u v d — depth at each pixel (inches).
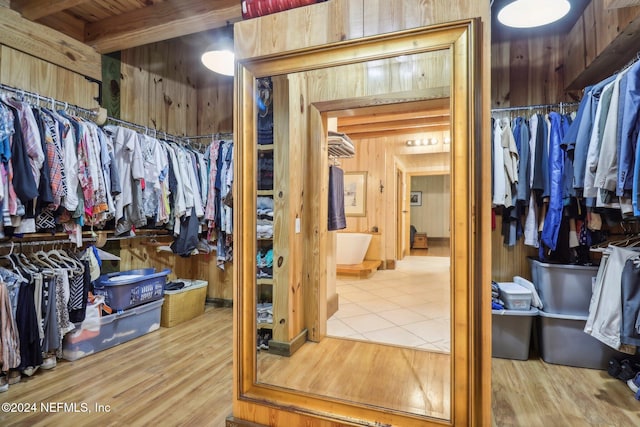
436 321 80.0
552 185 88.7
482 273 47.4
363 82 69.9
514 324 91.9
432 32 48.8
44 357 82.1
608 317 75.3
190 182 121.2
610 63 87.0
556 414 65.9
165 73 136.4
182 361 88.6
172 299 116.7
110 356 91.6
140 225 105.0
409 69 60.9
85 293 90.6
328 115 83.4
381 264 181.3
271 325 67.3
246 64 58.8
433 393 60.6
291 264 75.3
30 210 77.0
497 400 71.1
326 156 91.9
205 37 136.3
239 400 58.8
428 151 95.0
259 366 63.2
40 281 80.7
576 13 95.8
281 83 70.6
